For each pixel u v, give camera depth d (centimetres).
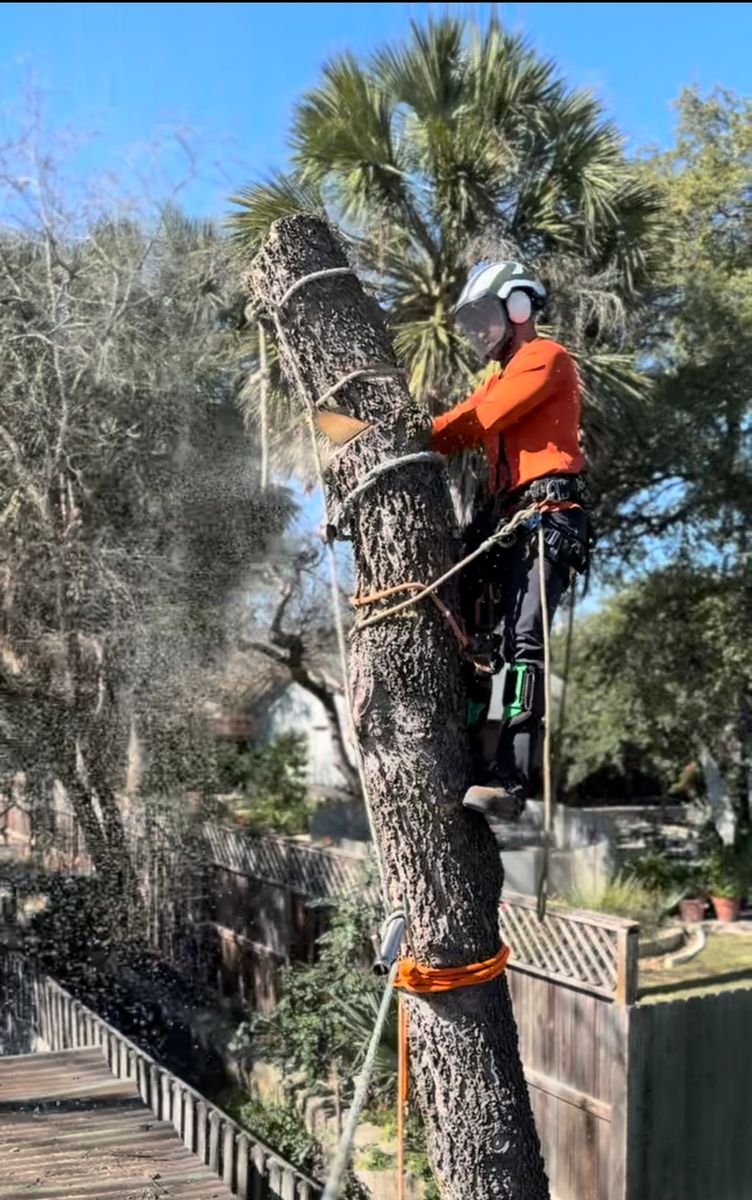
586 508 306
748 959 923
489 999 302
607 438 962
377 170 881
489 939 302
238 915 1001
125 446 896
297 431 838
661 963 903
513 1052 307
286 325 308
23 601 873
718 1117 654
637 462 1171
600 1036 646
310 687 1451
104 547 873
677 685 1198
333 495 310
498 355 317
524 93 875
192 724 956
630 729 1510
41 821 926
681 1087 642
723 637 1137
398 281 902
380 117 880
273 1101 786
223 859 1034
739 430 1130
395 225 895
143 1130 585
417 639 294
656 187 999
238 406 934
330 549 302
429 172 880
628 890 1051
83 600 868
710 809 1332
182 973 988
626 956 634
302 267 306
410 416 304
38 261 892
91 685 888
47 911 920
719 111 1189
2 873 920
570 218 905
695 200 1117
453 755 298
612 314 922
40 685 881
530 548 295
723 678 1152
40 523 857
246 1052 841
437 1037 300
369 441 299
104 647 874
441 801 295
